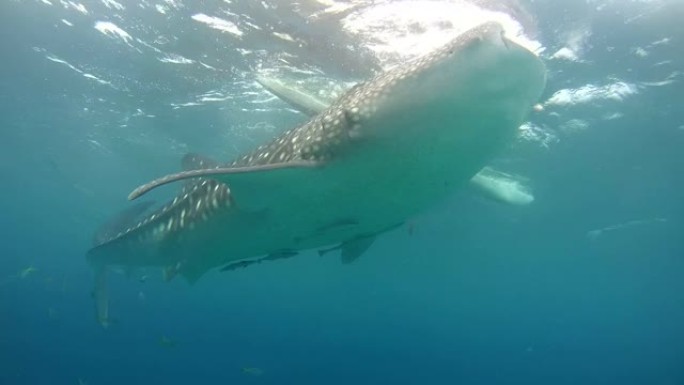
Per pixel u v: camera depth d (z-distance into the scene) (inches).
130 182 1127.6
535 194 868.6
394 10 366.0
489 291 2399.1
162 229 264.4
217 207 225.5
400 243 1245.1
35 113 762.8
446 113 146.7
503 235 1181.7
